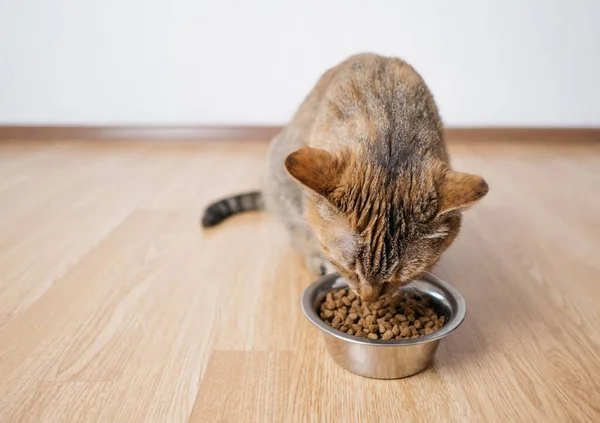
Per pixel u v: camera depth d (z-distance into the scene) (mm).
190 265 698
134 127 1317
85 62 1259
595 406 466
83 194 949
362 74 591
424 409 463
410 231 475
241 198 864
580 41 1232
